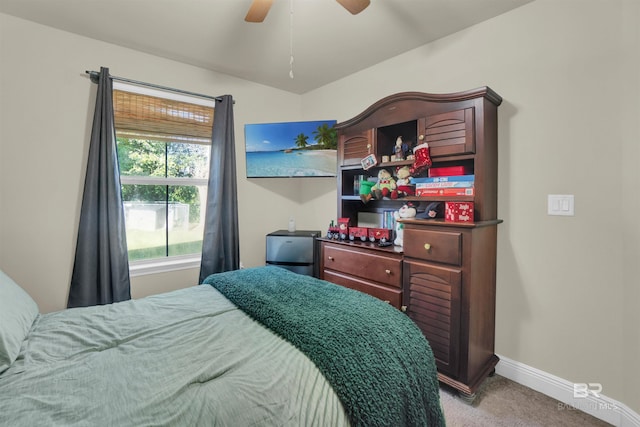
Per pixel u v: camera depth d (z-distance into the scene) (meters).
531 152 1.77
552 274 1.72
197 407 0.75
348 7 1.43
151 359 0.97
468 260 1.63
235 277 1.75
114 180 2.20
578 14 1.60
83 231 2.09
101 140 2.14
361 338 1.06
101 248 2.13
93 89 2.19
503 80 1.87
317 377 0.89
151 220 2.60
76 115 2.14
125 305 1.43
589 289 1.60
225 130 2.70
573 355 1.65
